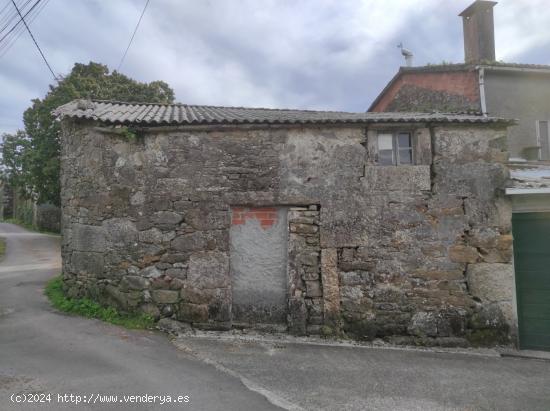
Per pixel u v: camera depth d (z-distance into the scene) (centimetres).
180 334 600
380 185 653
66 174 714
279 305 644
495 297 649
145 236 636
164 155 639
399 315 640
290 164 649
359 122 643
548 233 668
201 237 634
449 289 647
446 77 1200
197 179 639
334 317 635
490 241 656
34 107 2141
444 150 665
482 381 506
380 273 646
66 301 679
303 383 462
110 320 617
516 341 647
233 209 648
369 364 538
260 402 403
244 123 634
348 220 648
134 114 710
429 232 653
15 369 436
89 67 2220
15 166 2595
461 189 661
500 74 1143
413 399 440
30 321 605
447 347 634
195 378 448
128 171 642
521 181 694
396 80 1375
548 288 663
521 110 1148
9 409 352
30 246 1986
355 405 415
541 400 459
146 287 632
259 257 648
